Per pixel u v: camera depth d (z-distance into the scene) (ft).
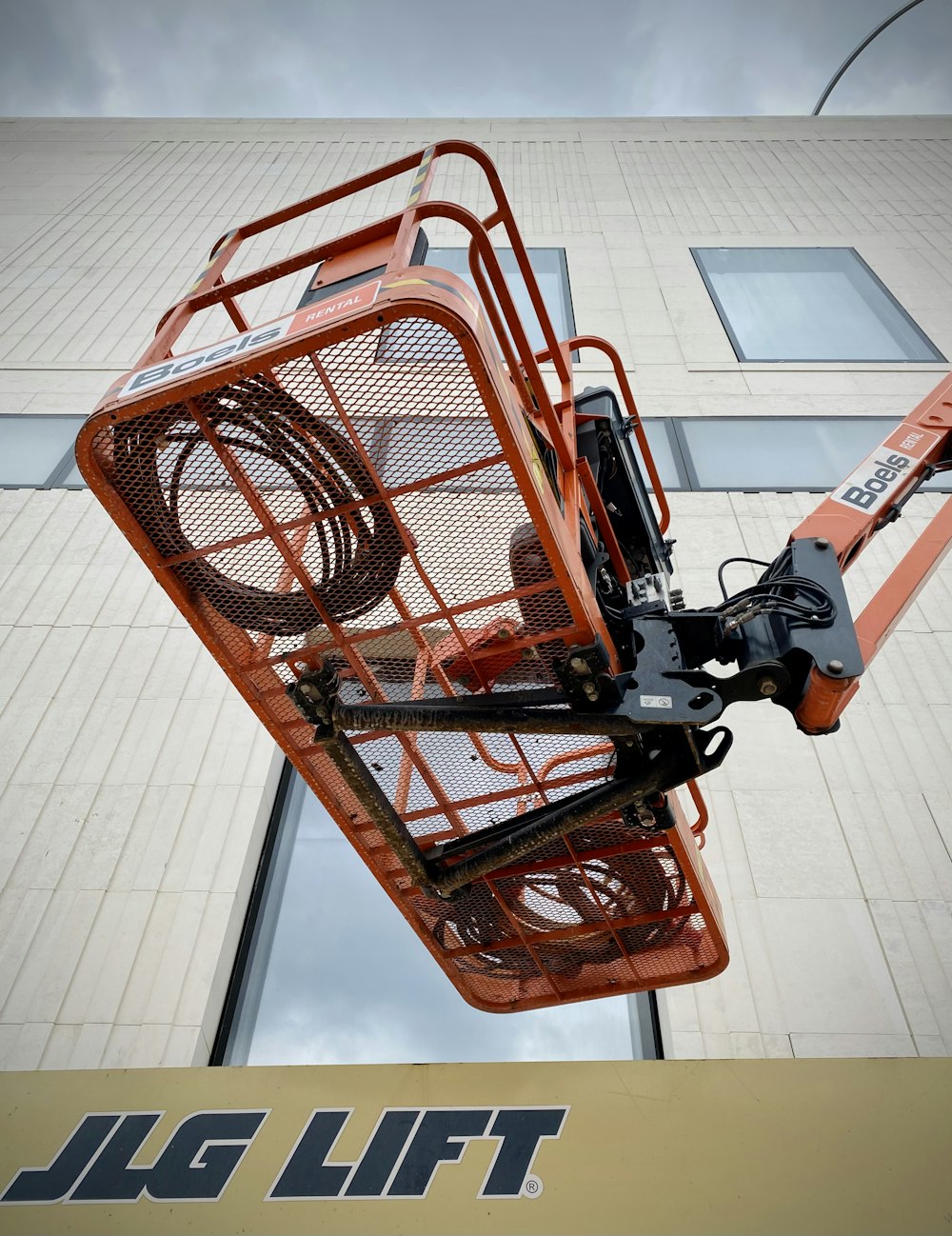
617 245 38.96
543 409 11.57
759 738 21.35
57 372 33.01
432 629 10.62
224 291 10.51
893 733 21.21
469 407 8.86
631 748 10.71
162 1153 12.75
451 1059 17.17
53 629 24.31
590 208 41.68
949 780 20.13
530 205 41.83
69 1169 12.62
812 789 20.18
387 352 8.64
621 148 47.24
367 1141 12.74
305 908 19.36
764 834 19.44
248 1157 12.66
